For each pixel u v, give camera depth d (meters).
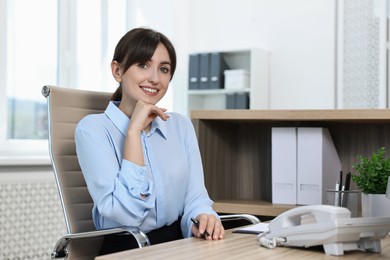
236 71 4.70
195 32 5.22
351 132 2.24
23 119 3.76
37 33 3.87
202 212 1.62
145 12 4.89
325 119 1.97
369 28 4.36
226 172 2.41
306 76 4.69
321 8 4.61
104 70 4.46
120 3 4.65
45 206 3.34
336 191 1.64
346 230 1.13
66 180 1.70
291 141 2.16
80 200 1.72
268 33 4.87
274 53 4.84
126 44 1.63
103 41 4.45
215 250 1.17
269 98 4.86
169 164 1.66
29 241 3.24
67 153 1.72
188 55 4.93
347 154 2.25
